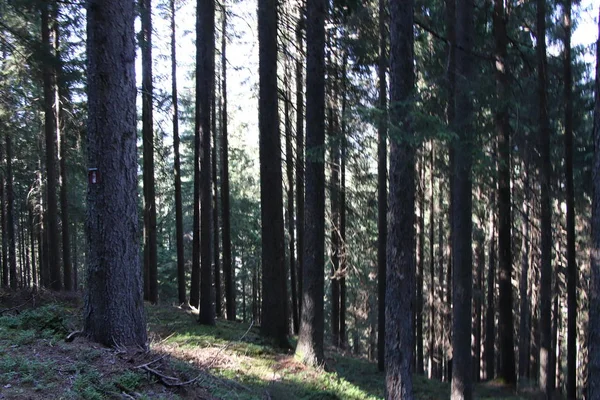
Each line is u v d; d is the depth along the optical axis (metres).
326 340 19.12
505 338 13.86
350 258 15.59
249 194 26.38
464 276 9.46
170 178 24.06
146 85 14.66
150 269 16.61
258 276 31.08
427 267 23.42
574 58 13.89
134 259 5.77
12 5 9.34
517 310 24.31
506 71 10.46
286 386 8.28
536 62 12.68
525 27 13.53
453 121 7.79
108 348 5.42
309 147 10.22
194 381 5.76
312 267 10.39
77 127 15.34
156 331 10.69
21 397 3.74
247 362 9.30
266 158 11.61
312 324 10.33
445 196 20.25
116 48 5.59
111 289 5.55
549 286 12.10
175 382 5.29
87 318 5.61
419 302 19.38
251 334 11.83
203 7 12.60
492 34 11.59
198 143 15.74
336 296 19.55
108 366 4.89
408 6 7.21
